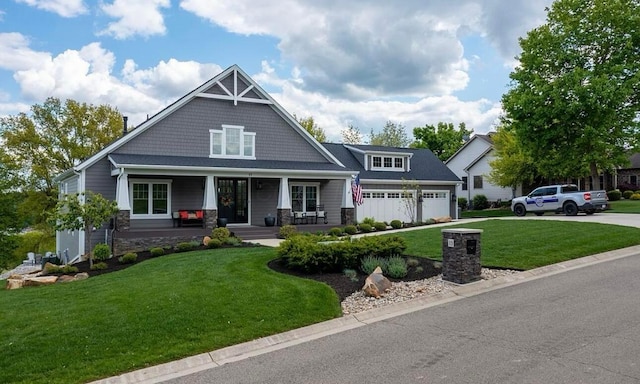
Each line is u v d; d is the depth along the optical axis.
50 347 6.10
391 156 29.50
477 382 4.77
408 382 4.88
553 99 27.61
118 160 17.75
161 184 20.20
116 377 5.47
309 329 7.08
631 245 13.58
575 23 28.47
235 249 15.07
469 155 43.97
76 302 8.31
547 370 4.99
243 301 7.94
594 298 7.95
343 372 5.29
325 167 22.58
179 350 6.13
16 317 7.43
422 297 8.68
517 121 29.84
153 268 11.90
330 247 10.41
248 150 21.88
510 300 8.19
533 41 29.64
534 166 33.94
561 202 25.17
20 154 34.25
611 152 28.47
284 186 20.94
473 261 9.76
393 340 6.36
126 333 6.54
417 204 28.69
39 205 34.84
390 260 10.74
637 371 4.88
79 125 35.66
